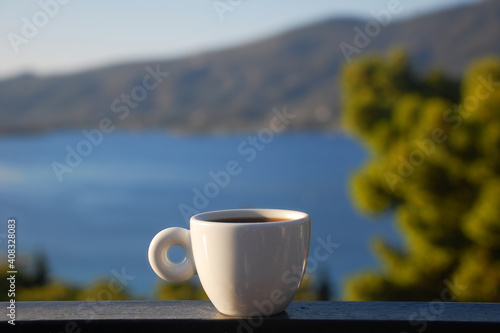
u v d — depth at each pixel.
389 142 3.32
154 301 0.76
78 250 23.25
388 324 0.65
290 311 0.70
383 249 3.71
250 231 0.64
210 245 0.65
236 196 25.20
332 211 23.56
